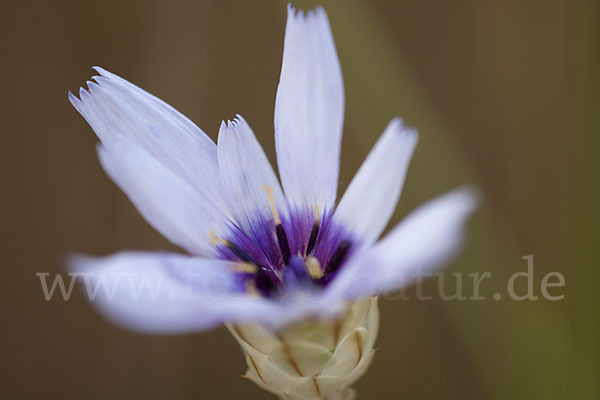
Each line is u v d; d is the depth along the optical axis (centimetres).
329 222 13
